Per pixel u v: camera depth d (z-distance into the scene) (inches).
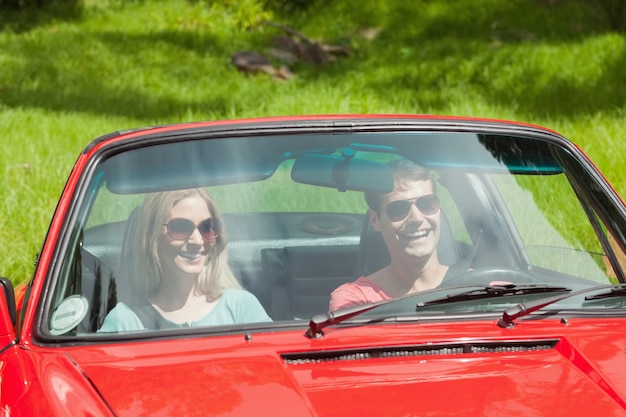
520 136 245.1
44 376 180.2
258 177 227.5
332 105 1054.4
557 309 208.5
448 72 1251.2
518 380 178.2
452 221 237.9
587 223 235.9
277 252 235.9
